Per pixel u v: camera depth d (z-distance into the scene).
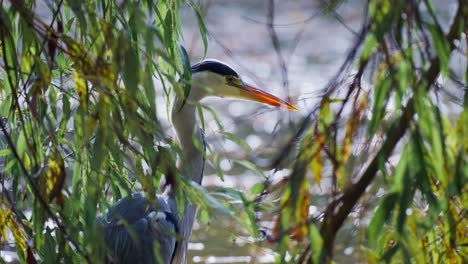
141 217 8.96
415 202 7.72
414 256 6.84
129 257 8.80
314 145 6.50
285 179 6.54
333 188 6.46
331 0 6.58
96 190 6.98
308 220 6.41
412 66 6.11
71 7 6.39
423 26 6.22
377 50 6.20
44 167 6.55
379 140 7.07
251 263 8.40
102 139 6.30
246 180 16.78
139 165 7.47
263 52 25.48
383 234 7.29
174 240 9.22
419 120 6.29
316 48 25.75
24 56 6.65
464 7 6.25
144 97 7.89
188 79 7.75
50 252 7.15
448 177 6.45
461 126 6.70
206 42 7.81
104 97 6.31
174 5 7.92
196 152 10.15
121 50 6.12
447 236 7.10
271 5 6.78
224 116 20.45
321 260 6.39
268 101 11.32
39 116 6.93
